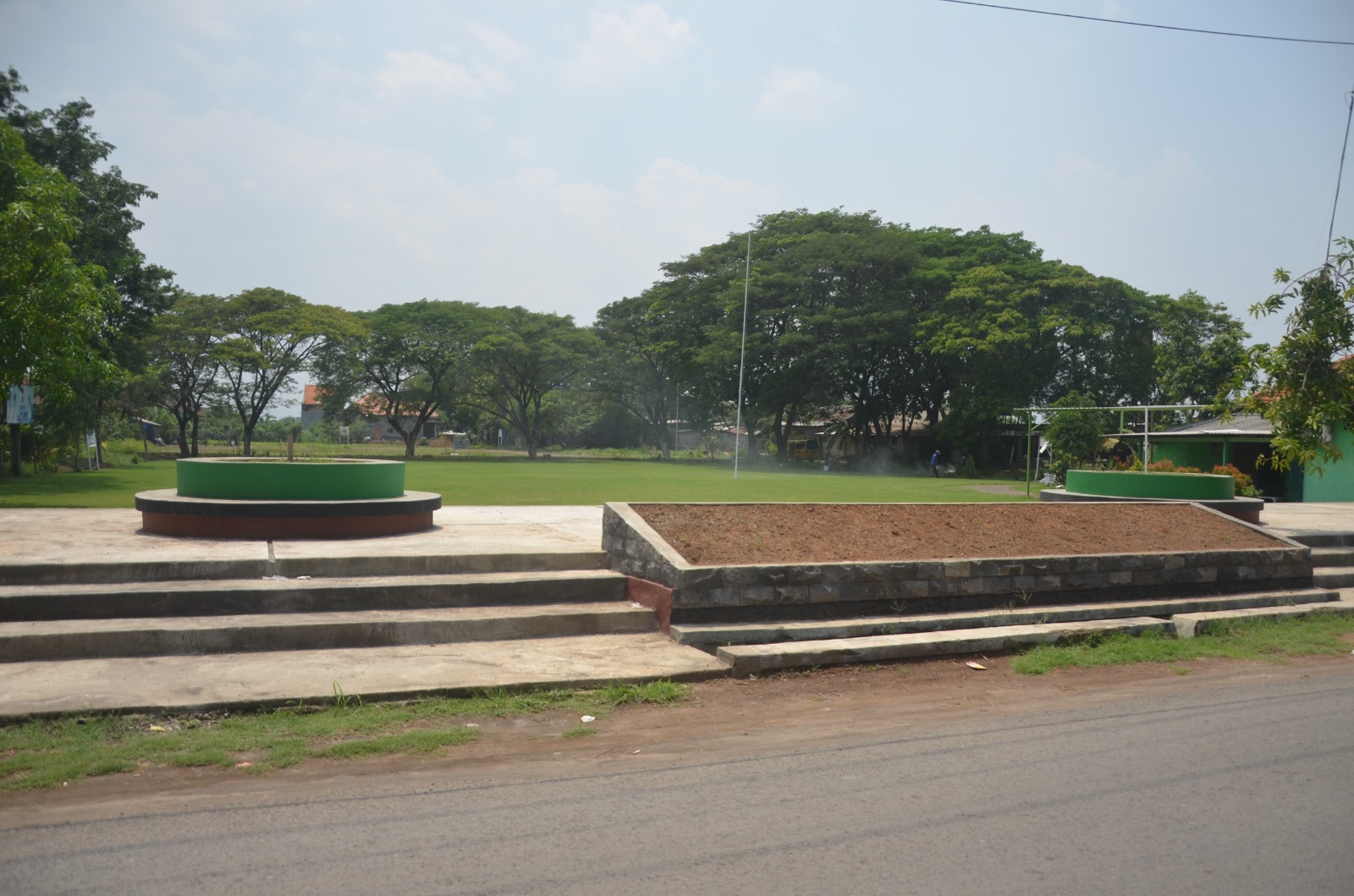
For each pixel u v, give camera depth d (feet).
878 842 12.57
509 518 43.29
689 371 191.52
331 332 174.60
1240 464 96.84
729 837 12.72
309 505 32.94
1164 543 34.58
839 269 170.19
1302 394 33.99
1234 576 34.42
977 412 153.69
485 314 199.21
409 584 26.25
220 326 170.30
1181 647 26.76
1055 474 106.32
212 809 13.76
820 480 118.52
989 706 20.66
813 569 26.99
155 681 20.07
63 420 94.27
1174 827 13.19
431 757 16.49
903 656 25.04
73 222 51.62
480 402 215.31
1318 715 19.84
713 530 29.45
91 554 27.68
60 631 21.91
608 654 23.81
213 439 262.26
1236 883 11.33
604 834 12.80
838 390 176.96
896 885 11.19
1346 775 15.62
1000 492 93.97
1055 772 15.71
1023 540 32.48
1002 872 11.58
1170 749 17.19
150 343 156.46
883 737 18.06
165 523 32.96
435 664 22.25
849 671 23.84
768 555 28.09
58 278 47.67
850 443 218.18
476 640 24.89
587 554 30.58
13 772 15.21
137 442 200.64
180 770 15.57
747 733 18.37
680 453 231.09
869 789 14.80
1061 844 12.51
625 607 26.99
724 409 206.08
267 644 23.06
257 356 164.04
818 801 14.23
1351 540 45.03
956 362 163.43
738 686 22.16
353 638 23.75
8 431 93.86
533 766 16.07
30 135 83.71
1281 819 13.53
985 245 175.83
